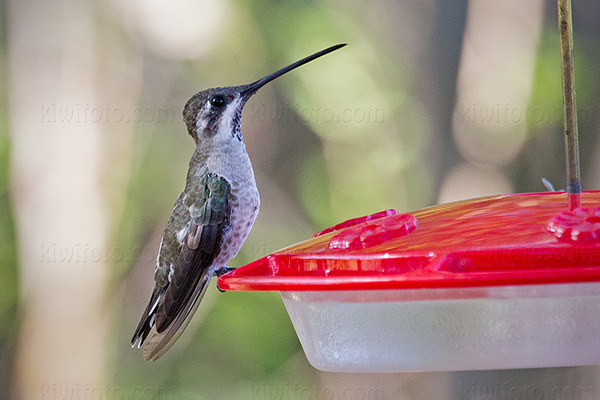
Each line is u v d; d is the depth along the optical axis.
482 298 3.08
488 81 14.24
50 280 14.27
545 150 14.29
